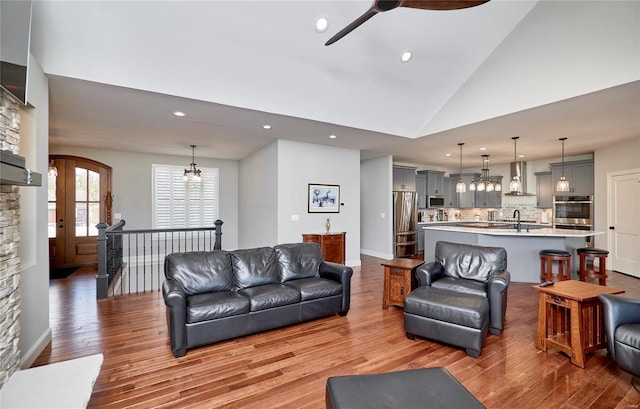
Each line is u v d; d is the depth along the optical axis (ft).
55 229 19.84
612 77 9.96
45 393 5.12
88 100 11.46
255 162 21.99
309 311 10.92
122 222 18.11
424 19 11.09
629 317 7.39
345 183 20.97
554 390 7.02
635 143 17.81
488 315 9.56
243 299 9.71
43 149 8.84
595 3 10.14
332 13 10.03
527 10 11.86
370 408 4.57
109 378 7.47
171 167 23.81
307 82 12.47
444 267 12.23
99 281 13.65
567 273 14.89
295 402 6.64
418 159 26.00
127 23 8.84
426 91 14.82
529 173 26.25
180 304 8.53
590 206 21.06
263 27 9.98
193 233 24.63
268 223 19.51
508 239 17.11
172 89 10.71
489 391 6.98
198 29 9.50
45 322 9.08
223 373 7.74
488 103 13.70
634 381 7.33
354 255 21.39
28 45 6.28
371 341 9.60
